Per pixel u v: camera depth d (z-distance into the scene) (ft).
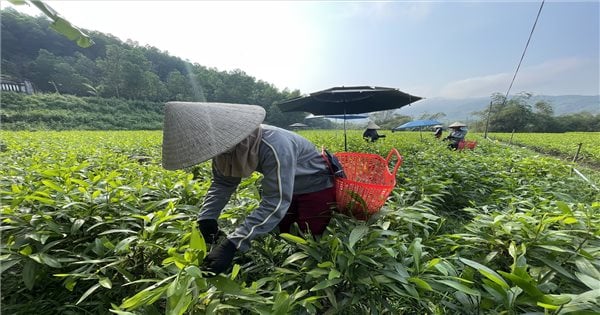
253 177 9.50
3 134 28.71
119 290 5.68
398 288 5.23
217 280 4.55
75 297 5.95
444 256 7.11
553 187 12.65
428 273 5.69
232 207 8.03
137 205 7.43
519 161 18.33
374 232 6.26
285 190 5.76
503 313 4.59
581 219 6.52
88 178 9.27
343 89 21.80
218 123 5.13
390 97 24.13
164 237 6.22
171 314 3.66
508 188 12.53
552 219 5.89
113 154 16.49
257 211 5.70
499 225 6.49
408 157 19.94
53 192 7.59
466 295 5.16
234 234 5.40
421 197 10.37
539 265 5.72
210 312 4.18
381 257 5.90
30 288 5.00
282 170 5.78
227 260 5.19
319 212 7.19
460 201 13.01
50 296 5.93
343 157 10.46
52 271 5.87
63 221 6.57
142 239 5.77
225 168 5.96
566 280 5.30
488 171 15.84
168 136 5.08
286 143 6.12
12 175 9.67
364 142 29.55
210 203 6.72
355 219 7.29
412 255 5.98
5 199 6.77
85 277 5.03
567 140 71.56
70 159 13.50
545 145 59.67
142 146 22.47
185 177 10.05
